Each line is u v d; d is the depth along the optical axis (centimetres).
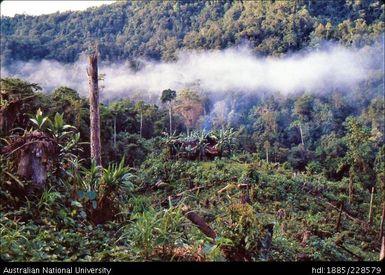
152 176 1053
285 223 775
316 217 946
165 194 929
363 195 1309
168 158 1326
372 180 1439
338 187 1339
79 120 1187
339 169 1600
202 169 1111
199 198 892
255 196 1001
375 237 873
